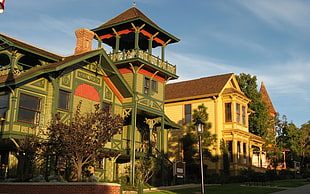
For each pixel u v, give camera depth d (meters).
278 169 44.88
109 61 25.34
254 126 47.50
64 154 18.62
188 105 39.00
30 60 24.08
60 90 22.67
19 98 20.28
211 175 33.84
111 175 26.39
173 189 23.14
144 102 28.27
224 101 37.00
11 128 19.50
